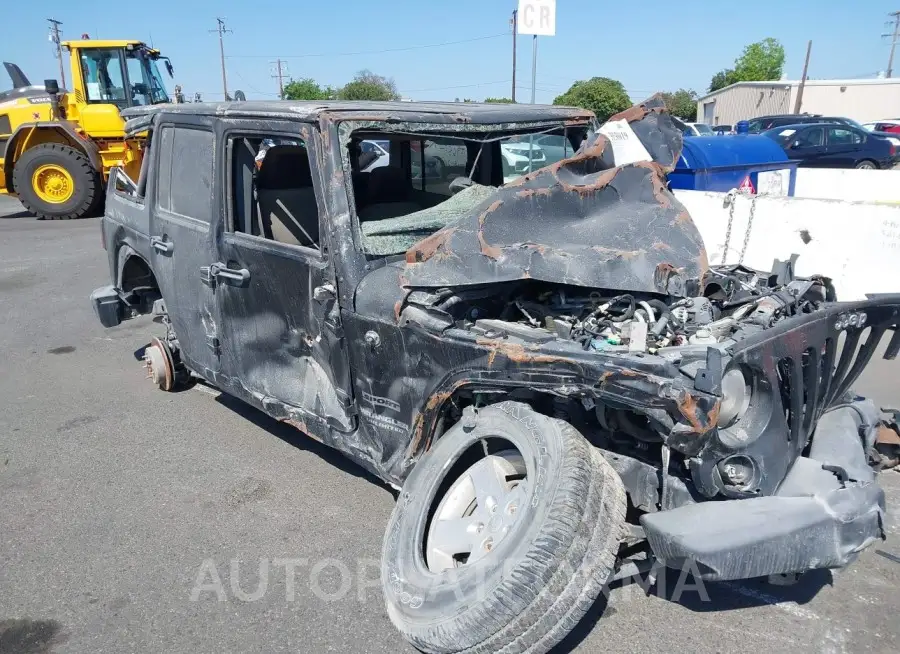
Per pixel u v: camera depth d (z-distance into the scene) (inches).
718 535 89.6
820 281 128.0
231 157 145.3
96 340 274.2
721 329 108.3
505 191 122.3
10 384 228.4
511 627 91.2
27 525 146.9
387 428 123.3
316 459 172.1
